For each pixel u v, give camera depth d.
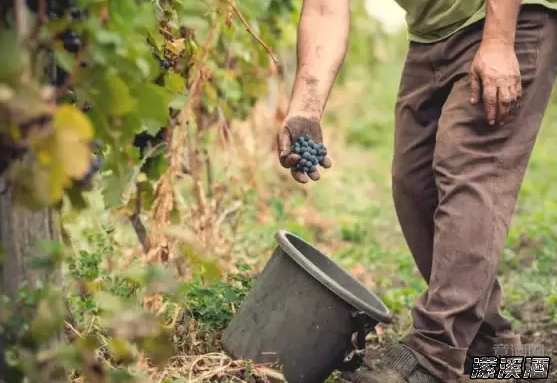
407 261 6.84
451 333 3.97
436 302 4.00
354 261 6.98
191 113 4.79
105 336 3.94
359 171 10.88
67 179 2.51
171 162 4.59
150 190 4.75
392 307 5.70
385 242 7.88
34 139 2.48
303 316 3.96
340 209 8.88
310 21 4.33
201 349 4.13
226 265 5.39
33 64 2.78
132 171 4.36
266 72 6.19
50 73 2.99
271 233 6.80
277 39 6.47
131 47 2.98
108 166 4.01
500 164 4.02
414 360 4.04
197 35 5.12
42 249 2.88
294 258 3.96
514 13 3.96
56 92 2.84
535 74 4.09
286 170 8.76
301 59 4.27
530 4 4.07
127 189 4.47
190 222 5.41
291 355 3.98
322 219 8.23
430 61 4.36
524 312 5.67
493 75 3.91
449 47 4.25
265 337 4.00
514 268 6.67
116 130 3.11
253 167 6.80
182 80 4.25
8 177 2.64
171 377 3.79
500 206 4.00
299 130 4.09
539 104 4.15
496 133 4.02
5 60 2.49
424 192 4.60
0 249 2.84
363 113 14.78
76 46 2.89
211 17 5.02
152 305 4.07
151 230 4.60
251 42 5.85
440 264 4.00
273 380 3.96
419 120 4.52
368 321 4.00
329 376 4.40
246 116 6.46
